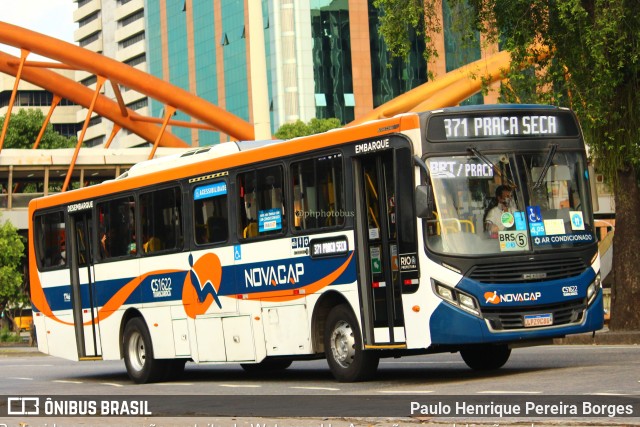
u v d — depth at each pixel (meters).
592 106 24.91
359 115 130.12
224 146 19.86
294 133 97.88
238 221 19.16
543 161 16.12
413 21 26.44
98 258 23.06
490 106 16.11
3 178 95.75
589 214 16.38
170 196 20.92
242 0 135.62
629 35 24.92
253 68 25.02
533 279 15.68
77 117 187.75
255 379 20.64
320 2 130.38
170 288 20.92
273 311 18.39
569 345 25.31
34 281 25.17
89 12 185.50
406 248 15.84
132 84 88.94
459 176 15.73
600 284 16.33
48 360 37.06
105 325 22.86
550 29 25.48
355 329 16.81
